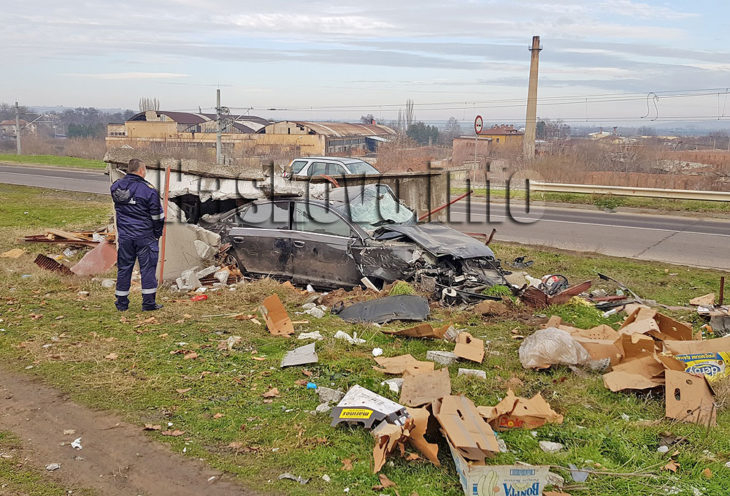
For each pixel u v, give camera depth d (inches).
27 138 3021.7
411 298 285.6
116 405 191.3
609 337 251.9
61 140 3157.0
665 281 387.5
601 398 205.9
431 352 238.1
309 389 204.7
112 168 424.8
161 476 155.0
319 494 148.2
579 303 315.0
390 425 168.2
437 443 171.2
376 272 319.3
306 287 344.2
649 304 328.8
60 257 402.6
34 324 264.8
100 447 167.9
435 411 172.2
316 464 160.4
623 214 717.9
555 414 186.9
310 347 234.5
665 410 194.4
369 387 204.8
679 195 785.6
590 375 224.7
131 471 157.1
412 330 255.8
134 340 248.5
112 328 262.7
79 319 274.1
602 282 385.7
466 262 330.0
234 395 199.3
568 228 611.2
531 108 1333.7
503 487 144.9
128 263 285.3
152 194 280.8
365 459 162.7
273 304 265.6
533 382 217.3
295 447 167.9
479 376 218.7
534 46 1318.9
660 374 210.4
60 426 179.0
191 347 241.0
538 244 523.2
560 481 154.6
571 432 181.2
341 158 638.5
